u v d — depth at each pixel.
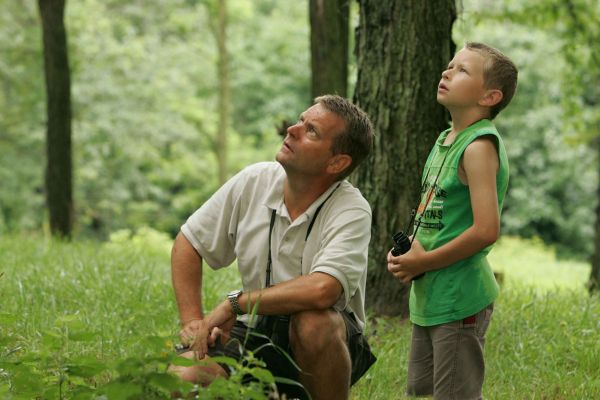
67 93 15.11
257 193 5.23
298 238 5.08
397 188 8.51
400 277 5.23
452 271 5.15
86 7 35.31
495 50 5.27
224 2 31.81
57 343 4.52
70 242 14.29
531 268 24.53
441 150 5.29
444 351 5.16
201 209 5.38
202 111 38.53
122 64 35.31
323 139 4.96
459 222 5.17
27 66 34.19
